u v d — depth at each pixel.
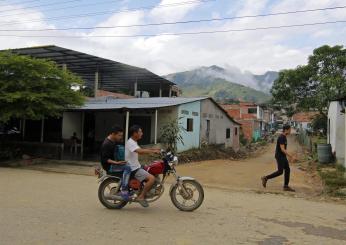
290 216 7.65
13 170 14.80
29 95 15.66
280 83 29.08
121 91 35.72
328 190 10.91
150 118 22.56
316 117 40.12
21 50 22.78
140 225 6.54
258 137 61.03
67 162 17.53
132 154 7.66
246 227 6.63
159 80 31.47
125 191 7.67
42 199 8.61
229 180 13.36
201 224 6.72
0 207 7.66
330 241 5.96
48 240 5.54
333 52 26.69
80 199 8.72
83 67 27.17
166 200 8.87
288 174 11.15
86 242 5.49
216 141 29.36
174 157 7.78
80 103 17.92
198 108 25.55
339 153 18.56
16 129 23.83
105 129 24.30
